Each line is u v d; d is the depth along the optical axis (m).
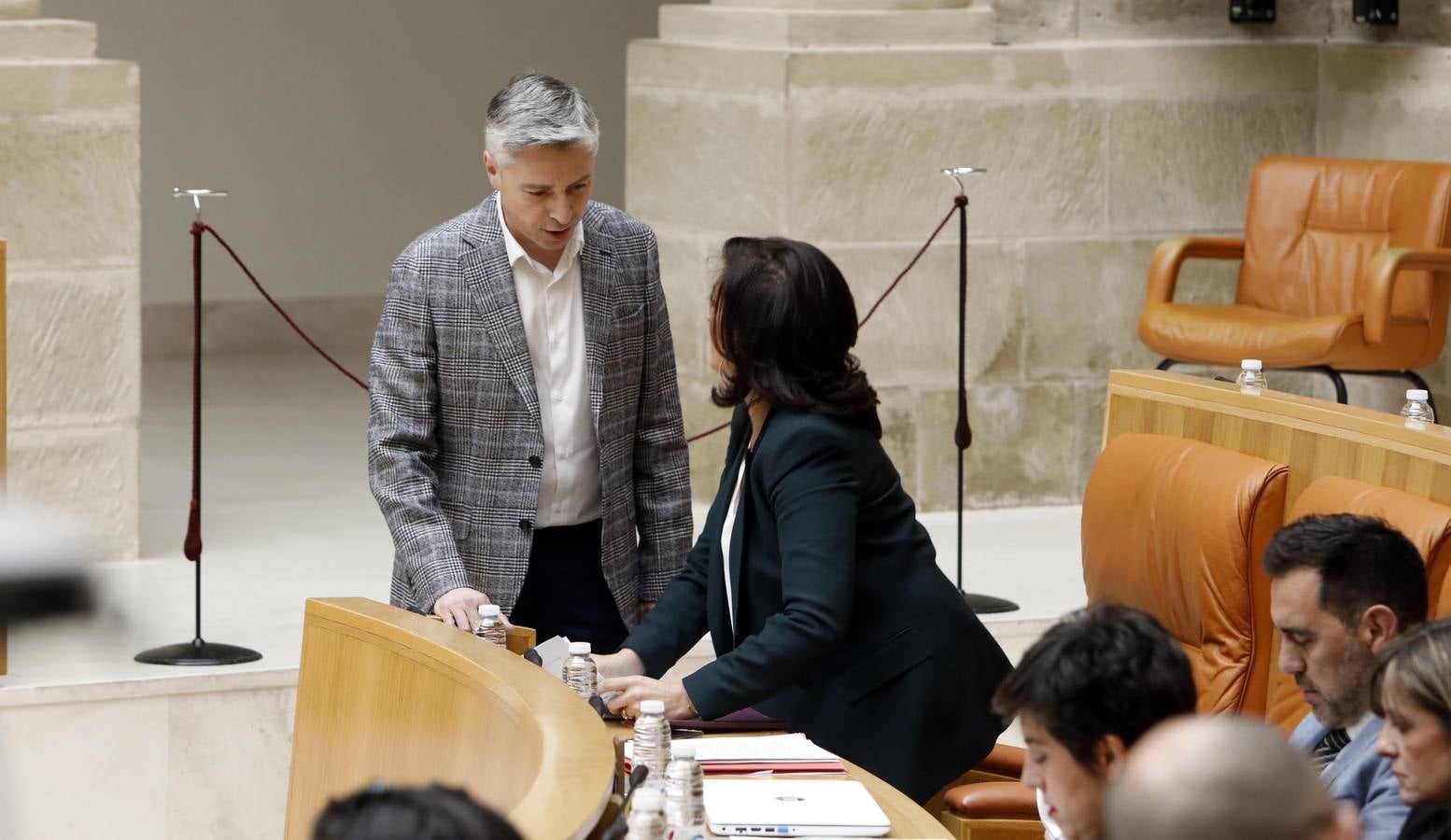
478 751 4.36
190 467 12.20
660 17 11.61
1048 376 11.40
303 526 10.55
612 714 4.82
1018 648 8.76
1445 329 9.99
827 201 10.73
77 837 7.49
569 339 5.59
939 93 10.91
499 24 18.00
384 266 17.81
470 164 18.06
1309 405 5.76
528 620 5.68
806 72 10.60
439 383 5.53
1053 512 11.36
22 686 7.34
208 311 17.06
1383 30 11.65
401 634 4.80
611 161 18.53
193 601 8.80
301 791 5.11
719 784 4.25
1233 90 11.65
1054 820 4.31
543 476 5.59
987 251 11.16
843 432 4.74
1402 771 3.21
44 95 9.24
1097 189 11.37
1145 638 3.07
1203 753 1.77
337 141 17.53
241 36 17.08
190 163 16.98
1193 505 5.66
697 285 11.17
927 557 4.93
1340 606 4.03
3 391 7.46
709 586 5.04
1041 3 11.20
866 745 4.82
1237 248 10.74
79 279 9.40
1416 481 5.21
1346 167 10.45
